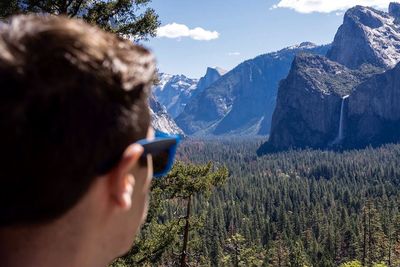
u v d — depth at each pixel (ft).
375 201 444.96
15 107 2.68
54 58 2.80
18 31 2.84
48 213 2.90
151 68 3.27
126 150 3.09
